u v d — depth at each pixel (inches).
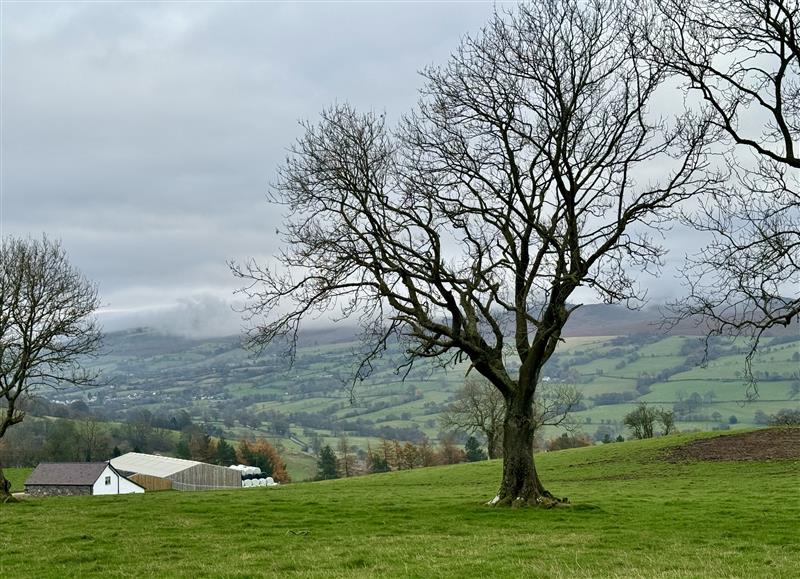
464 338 1219.2
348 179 1227.9
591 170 1202.0
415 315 1210.0
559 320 1184.2
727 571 737.6
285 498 1626.5
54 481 4111.7
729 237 823.1
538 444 5684.1
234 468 5418.3
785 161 811.4
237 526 1091.3
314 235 1208.8
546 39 1208.8
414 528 1066.1
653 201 1168.8
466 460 5502.0
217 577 722.8
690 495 1585.9
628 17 1163.9
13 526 1131.9
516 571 741.9
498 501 1246.9
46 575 749.3
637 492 1717.5
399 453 5600.4
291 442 7869.1
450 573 733.9
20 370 1707.7
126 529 1066.7
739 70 870.4
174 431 7815.0
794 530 1027.3
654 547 893.8
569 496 1628.9
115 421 7672.2
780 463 2283.5
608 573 725.9
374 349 1202.0
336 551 870.4
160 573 749.3
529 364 1226.6
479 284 1300.4
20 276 1716.3
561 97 1185.4
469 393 3681.1
